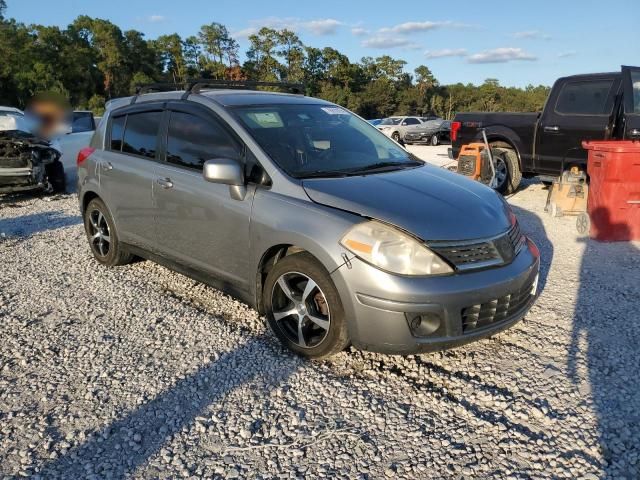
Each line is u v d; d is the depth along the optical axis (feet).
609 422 9.10
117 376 10.78
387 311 9.62
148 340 12.34
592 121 26.02
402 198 10.82
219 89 15.40
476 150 29.68
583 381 10.37
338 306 10.30
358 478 7.90
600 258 18.24
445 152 68.08
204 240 13.09
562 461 8.19
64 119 37.93
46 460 8.38
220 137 12.91
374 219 10.08
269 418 9.36
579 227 21.35
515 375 10.66
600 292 14.98
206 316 13.64
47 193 33.47
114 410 9.66
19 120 34.45
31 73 189.06
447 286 9.65
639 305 14.01
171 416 9.46
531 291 11.57
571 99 27.12
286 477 7.95
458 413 9.48
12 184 30.53
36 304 14.60
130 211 15.60
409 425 9.13
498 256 10.50
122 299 14.87
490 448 8.53
